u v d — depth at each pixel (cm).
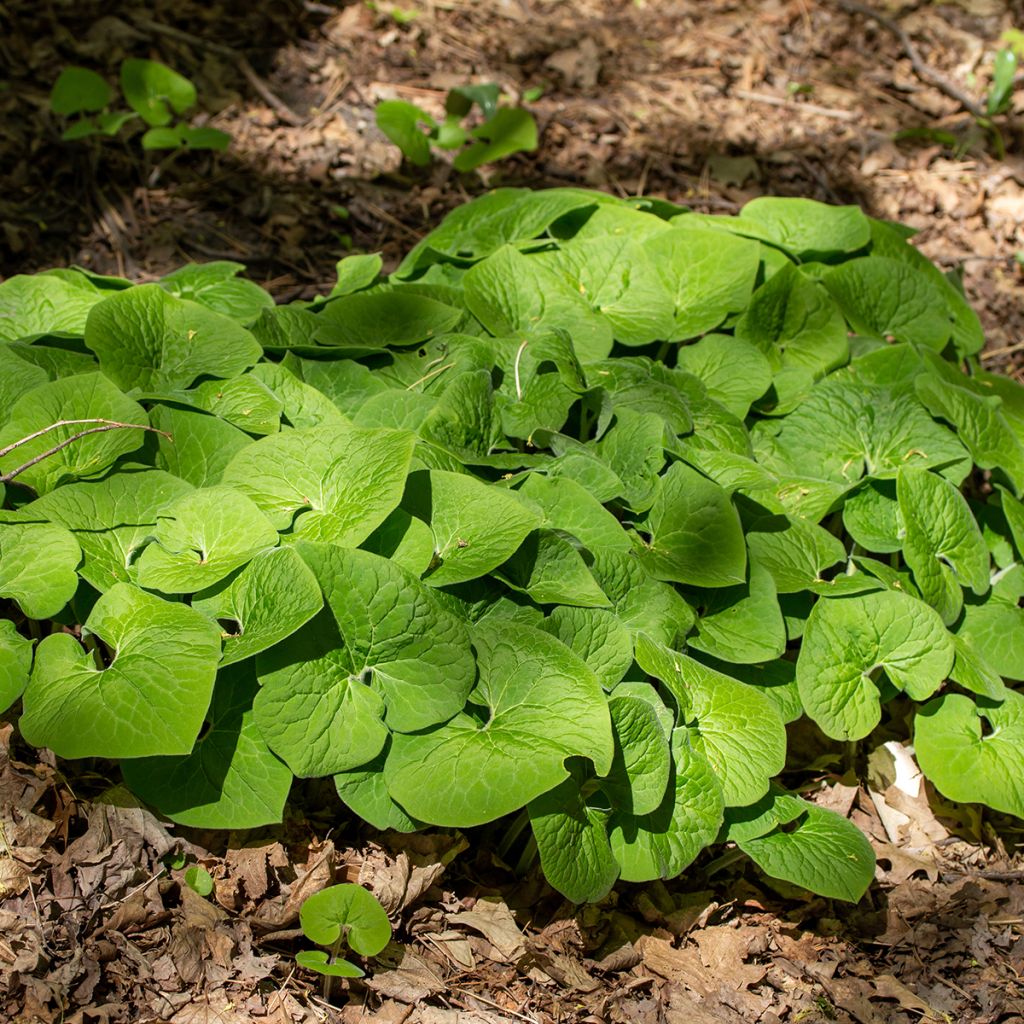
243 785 194
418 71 299
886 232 245
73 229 254
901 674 209
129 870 193
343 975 189
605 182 281
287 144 270
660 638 204
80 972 188
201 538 200
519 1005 194
